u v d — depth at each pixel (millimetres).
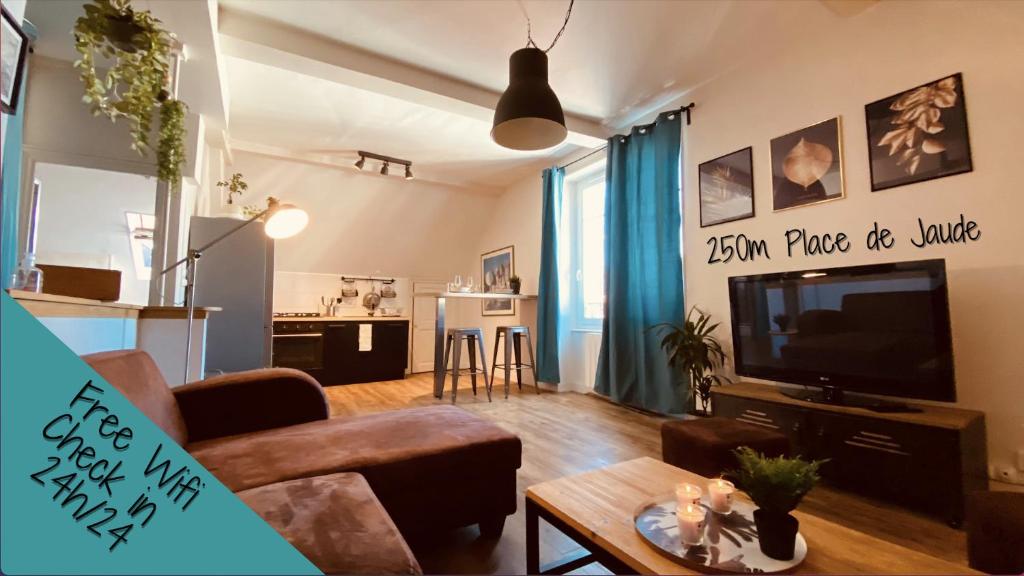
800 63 2783
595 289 4781
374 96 3506
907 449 1860
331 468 1273
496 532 1659
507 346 4527
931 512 1802
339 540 839
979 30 2080
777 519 910
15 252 2117
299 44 2740
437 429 1658
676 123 3504
